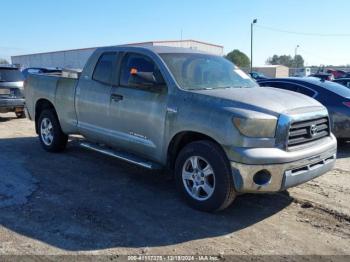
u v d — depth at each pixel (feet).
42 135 26.12
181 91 16.93
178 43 155.63
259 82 32.94
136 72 18.49
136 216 15.81
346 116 28.12
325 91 29.17
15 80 39.40
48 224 14.92
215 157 15.35
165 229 14.73
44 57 204.54
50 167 22.41
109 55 20.68
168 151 17.51
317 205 17.42
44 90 25.07
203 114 15.72
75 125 22.81
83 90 21.76
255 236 14.35
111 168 22.39
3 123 38.60
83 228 14.64
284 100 16.16
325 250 13.46
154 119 17.70
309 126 15.93
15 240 13.66
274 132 14.82
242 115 14.61
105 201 17.35
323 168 16.61
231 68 20.47
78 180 20.18
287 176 14.84
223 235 14.37
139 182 20.04
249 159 14.42
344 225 15.51
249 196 18.26
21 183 19.52
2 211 16.03
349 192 19.33
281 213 16.51
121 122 19.45
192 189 16.61
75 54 180.75
